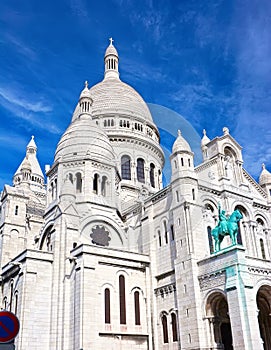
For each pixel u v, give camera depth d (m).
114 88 96.56
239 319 42.44
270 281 47.25
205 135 70.31
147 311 54.19
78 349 46.34
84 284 49.75
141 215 63.06
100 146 69.00
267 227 62.78
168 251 55.66
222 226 48.84
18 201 67.50
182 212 53.56
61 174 65.38
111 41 113.12
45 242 61.22
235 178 62.19
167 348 50.97
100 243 59.81
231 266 45.34
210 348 45.59
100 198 64.56
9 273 58.25
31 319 50.31
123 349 50.19
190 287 49.03
